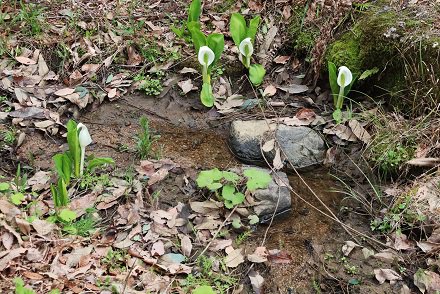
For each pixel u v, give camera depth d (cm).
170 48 367
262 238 272
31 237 252
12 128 312
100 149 310
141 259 254
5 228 250
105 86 344
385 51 321
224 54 367
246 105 340
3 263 239
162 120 333
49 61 351
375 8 341
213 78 354
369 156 301
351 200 289
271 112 334
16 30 361
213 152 314
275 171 300
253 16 386
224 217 276
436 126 295
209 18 390
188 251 260
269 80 356
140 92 346
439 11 327
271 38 369
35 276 239
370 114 318
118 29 372
